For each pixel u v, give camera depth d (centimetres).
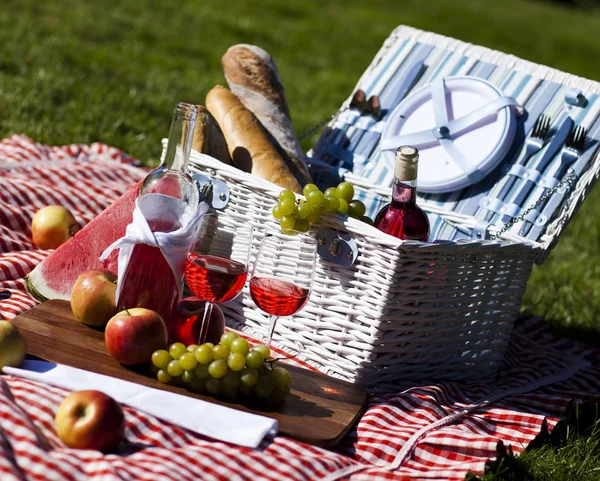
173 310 243
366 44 1107
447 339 274
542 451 250
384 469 211
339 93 811
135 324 221
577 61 1354
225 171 276
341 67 952
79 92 564
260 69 319
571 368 321
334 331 262
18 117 494
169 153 240
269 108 314
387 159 330
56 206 318
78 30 754
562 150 305
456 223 299
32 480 171
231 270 222
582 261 530
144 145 509
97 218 279
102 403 188
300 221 249
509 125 311
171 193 238
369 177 334
